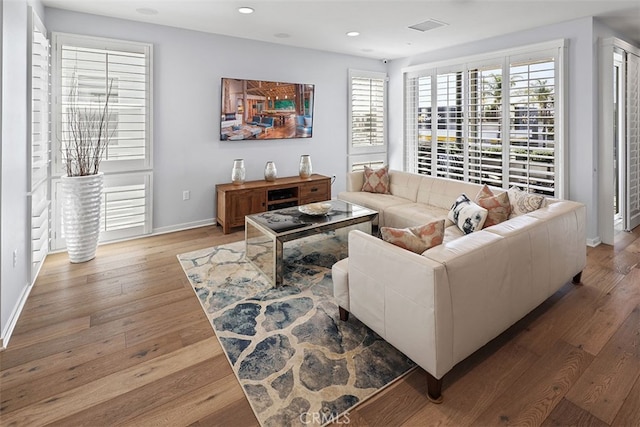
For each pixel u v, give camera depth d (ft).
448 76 17.70
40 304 9.04
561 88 13.46
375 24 13.79
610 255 12.32
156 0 11.46
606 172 13.24
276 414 5.55
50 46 12.06
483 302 6.37
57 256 12.46
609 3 11.50
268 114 17.21
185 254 12.66
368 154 21.22
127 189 14.05
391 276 6.33
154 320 8.34
